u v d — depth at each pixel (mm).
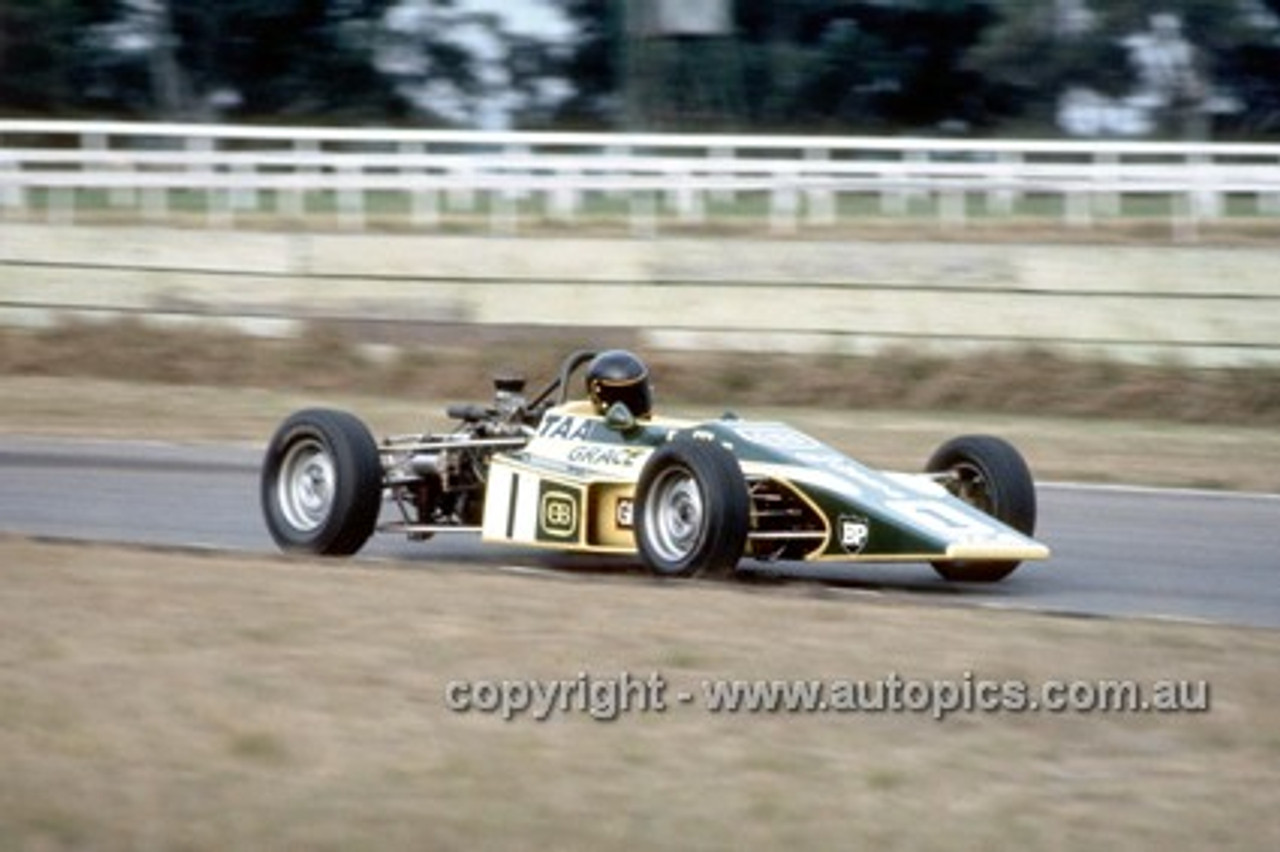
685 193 79938
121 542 31766
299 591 26297
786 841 16641
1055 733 20094
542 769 18500
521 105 134125
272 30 133375
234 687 20891
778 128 127625
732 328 66938
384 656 22438
